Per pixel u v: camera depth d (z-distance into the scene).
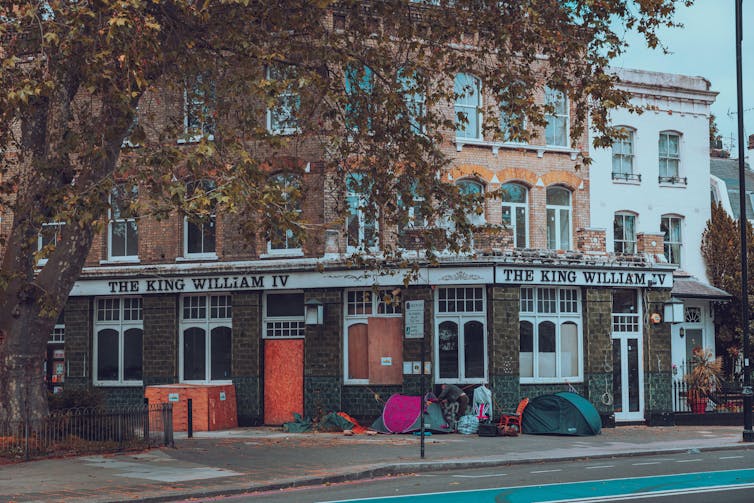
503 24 20.50
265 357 28.80
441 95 22.48
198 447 22.11
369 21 22.52
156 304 29.64
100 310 30.59
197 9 18.78
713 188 36.06
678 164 33.44
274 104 18.22
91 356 30.33
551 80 20.58
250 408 28.47
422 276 27.33
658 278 29.77
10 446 19.44
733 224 33.38
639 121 32.56
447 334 27.55
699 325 32.91
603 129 19.47
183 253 29.70
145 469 18.30
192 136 18.48
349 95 22.17
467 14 21.11
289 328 28.72
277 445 22.77
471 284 27.25
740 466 18.56
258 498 15.15
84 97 28.55
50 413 20.98
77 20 16.08
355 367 27.95
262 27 20.20
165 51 19.02
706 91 33.75
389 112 21.52
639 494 14.38
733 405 30.69
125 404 29.91
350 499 14.48
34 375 20.27
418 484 16.56
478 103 29.72
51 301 18.41
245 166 17.05
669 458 20.95
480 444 23.28
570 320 28.69
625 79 32.31
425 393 27.19
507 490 15.20
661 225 33.00
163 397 27.69
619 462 20.19
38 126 20.05
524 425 26.12
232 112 26.75
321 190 28.03
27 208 19.36
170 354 29.39
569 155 30.77
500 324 27.08
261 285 28.48
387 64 21.86
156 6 18.22
